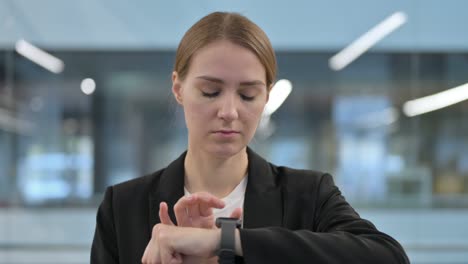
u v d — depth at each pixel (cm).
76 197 482
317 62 493
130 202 95
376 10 495
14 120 484
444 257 474
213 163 92
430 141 486
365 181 482
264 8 495
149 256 73
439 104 489
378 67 492
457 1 491
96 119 489
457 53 493
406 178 481
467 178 478
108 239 95
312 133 484
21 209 476
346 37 495
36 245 475
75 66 493
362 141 485
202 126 81
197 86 80
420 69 492
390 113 489
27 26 491
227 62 78
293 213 92
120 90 493
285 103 485
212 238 71
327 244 72
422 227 477
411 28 495
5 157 480
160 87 494
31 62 490
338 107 488
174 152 489
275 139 479
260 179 94
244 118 80
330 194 93
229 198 93
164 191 94
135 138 489
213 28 80
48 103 488
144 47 496
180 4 496
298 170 98
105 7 496
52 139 486
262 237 71
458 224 475
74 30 495
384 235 78
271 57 83
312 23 495
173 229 72
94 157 487
